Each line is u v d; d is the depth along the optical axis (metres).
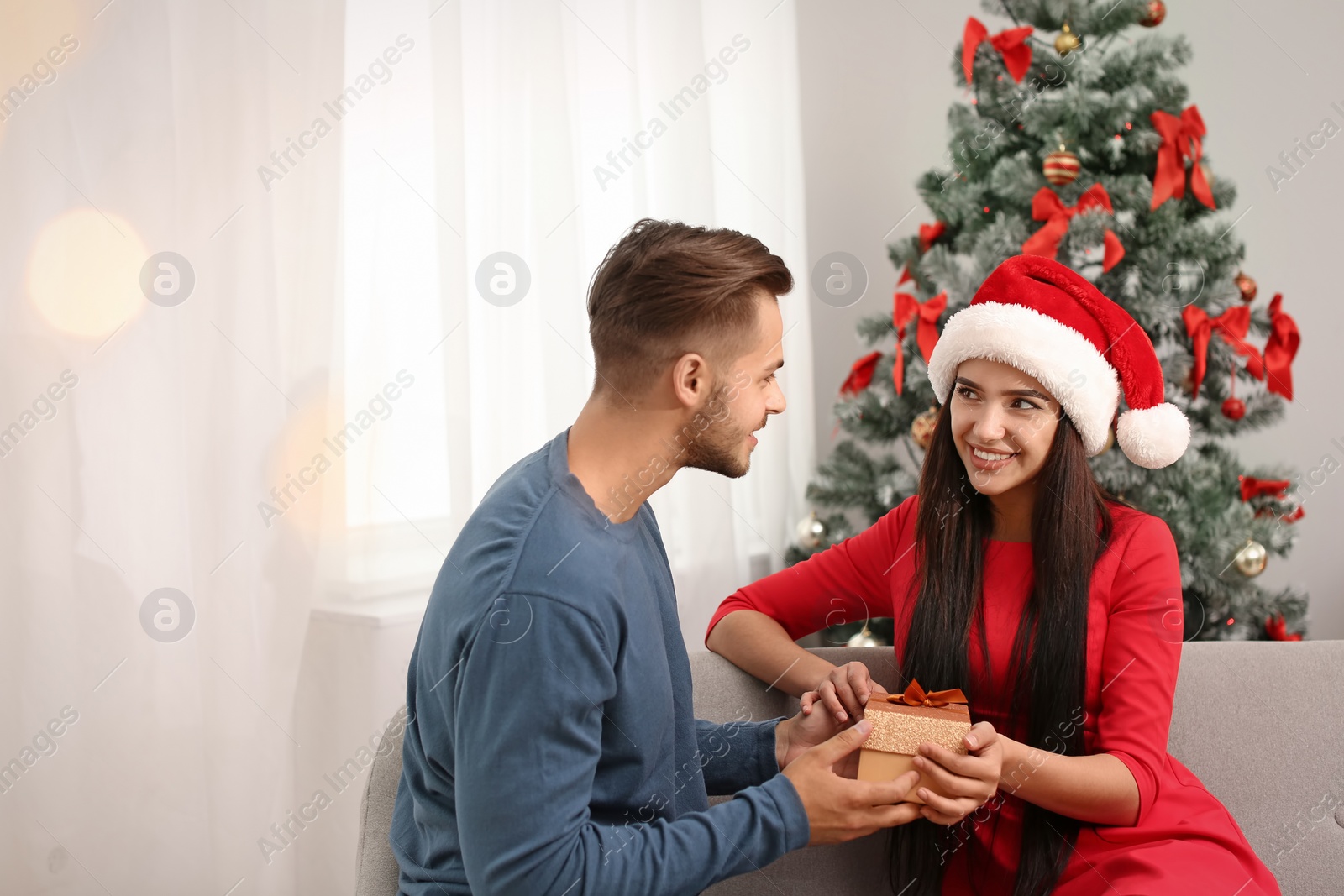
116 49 1.73
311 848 1.95
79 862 1.77
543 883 0.86
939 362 1.32
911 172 2.96
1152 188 1.94
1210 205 1.95
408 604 2.06
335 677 1.97
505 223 2.15
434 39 2.01
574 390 2.22
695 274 0.97
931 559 1.31
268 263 1.86
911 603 1.34
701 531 2.43
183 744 1.84
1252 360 1.96
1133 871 1.06
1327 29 2.67
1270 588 2.83
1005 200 2.01
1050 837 1.17
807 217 2.91
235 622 1.86
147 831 1.81
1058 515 1.23
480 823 0.86
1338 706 1.37
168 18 1.77
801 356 2.83
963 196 2.04
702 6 2.53
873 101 2.93
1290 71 2.71
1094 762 1.10
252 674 1.88
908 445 2.39
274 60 1.86
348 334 1.99
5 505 1.69
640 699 0.97
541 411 2.21
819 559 1.47
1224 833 1.12
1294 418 2.79
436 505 2.08
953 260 2.06
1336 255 2.74
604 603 0.91
